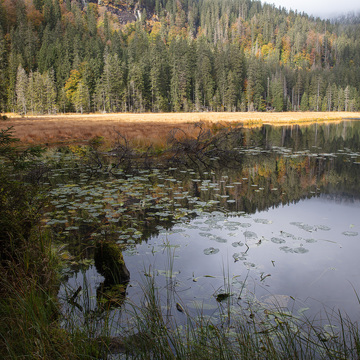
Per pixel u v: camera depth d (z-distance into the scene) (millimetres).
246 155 14664
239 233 5309
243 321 2928
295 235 5254
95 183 9008
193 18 188375
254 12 191125
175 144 15219
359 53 141125
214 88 81688
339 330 2814
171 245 4770
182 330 2770
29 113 72562
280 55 150375
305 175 10273
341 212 6582
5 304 2666
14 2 127875
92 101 76750
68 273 3922
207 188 8492
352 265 4156
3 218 3350
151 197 7523
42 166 10016
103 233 5246
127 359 2334
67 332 2520
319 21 188750
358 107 84062
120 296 3391
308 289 3553
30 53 91312
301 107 89312
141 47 94125
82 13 159750
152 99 75000
